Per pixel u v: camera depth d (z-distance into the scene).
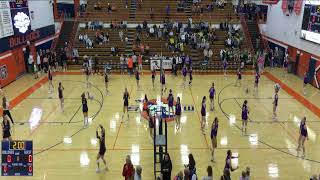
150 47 32.22
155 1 37.34
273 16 33.72
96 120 18.47
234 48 31.80
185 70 25.28
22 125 17.69
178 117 17.17
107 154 14.59
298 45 28.25
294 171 13.35
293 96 23.00
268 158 14.38
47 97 22.55
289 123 18.20
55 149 15.08
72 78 27.75
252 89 24.53
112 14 35.66
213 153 14.07
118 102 21.48
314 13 25.20
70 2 39.44
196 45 31.84
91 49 31.95
